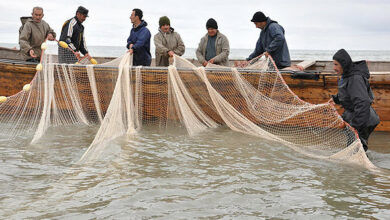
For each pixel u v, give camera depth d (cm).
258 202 370
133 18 800
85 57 795
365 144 517
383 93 652
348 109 509
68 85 742
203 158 518
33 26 826
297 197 384
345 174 458
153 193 387
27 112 740
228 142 608
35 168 464
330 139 607
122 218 329
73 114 750
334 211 351
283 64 730
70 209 346
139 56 804
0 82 812
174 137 637
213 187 408
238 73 684
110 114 607
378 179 441
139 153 535
